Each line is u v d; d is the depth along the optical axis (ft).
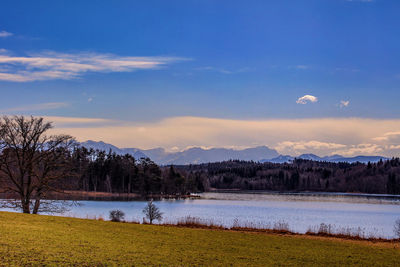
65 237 84.17
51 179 151.33
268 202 444.96
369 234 173.37
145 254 74.08
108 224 118.62
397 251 98.32
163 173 622.95
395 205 407.64
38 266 57.41
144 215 240.94
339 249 96.53
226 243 96.78
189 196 572.92
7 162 144.77
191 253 79.92
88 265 60.85
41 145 151.02
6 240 73.31
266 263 75.15
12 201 153.58
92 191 524.52
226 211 296.92
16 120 145.79
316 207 360.69
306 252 89.61
